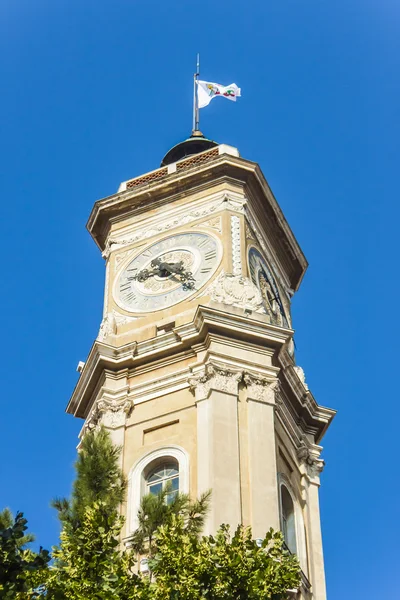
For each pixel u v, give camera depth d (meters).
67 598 29.45
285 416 48.34
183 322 49.03
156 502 32.59
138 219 55.09
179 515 32.78
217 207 53.31
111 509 31.92
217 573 30.31
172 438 45.19
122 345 49.09
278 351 47.53
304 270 58.06
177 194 54.84
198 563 30.41
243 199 53.88
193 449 44.47
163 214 54.56
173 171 56.09
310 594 44.59
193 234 52.81
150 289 51.53
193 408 45.72
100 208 55.59
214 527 41.00
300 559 45.09
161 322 49.59
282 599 31.20
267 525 41.97
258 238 54.31
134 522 43.00
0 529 31.12
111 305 51.84
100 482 32.59
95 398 48.34
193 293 50.09
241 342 47.03
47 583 29.83
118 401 47.25
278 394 47.44
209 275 50.50
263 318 48.12
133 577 30.42
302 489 48.03
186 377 46.69
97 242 56.72
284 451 47.44
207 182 54.47
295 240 57.25
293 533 45.88
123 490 32.94
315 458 49.69
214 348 46.44
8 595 29.83
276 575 31.03
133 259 53.41
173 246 52.88
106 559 30.39
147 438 45.88
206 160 54.81
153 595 29.86
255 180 54.66
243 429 44.75
